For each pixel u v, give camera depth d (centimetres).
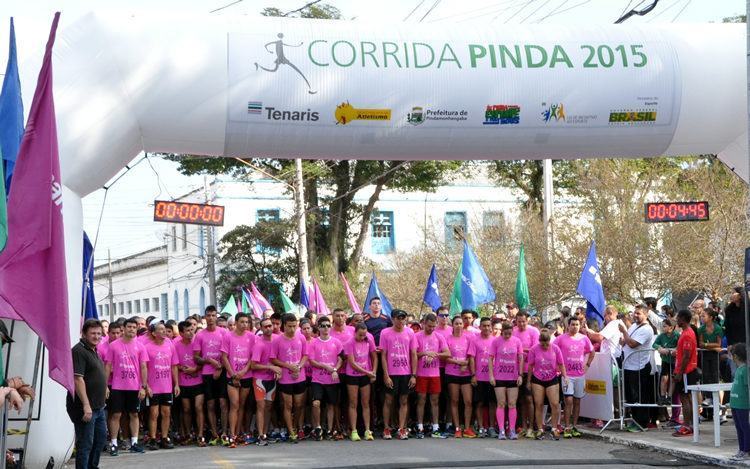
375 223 5478
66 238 1224
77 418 999
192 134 1313
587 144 1411
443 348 1489
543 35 1397
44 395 1148
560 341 1491
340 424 1545
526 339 1516
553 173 3741
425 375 1483
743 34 1454
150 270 6312
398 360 1459
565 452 1275
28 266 806
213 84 1295
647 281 3058
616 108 1390
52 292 808
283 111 1313
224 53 1303
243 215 4953
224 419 1469
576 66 1380
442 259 3912
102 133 1249
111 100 1258
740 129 1449
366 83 1327
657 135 1423
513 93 1357
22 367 1143
